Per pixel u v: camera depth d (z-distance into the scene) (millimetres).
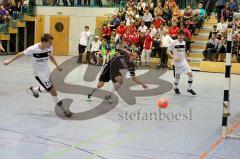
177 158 5852
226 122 7109
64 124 7703
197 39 21141
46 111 8789
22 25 25953
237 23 13492
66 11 26141
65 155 5859
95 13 25516
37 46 8062
